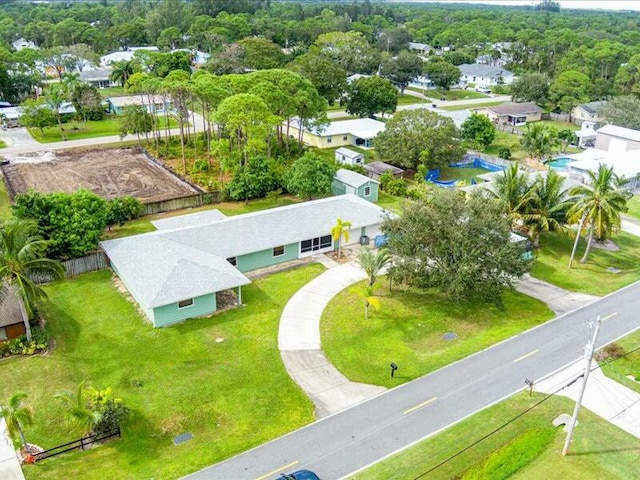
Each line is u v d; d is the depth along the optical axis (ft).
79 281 133.49
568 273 145.48
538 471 79.05
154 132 250.78
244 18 572.92
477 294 119.85
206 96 211.41
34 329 110.73
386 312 122.83
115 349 107.04
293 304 125.49
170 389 95.91
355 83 295.89
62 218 134.10
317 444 84.23
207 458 81.05
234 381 98.63
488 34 617.62
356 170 213.25
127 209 168.55
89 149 248.52
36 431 85.71
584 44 465.06
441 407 92.99
